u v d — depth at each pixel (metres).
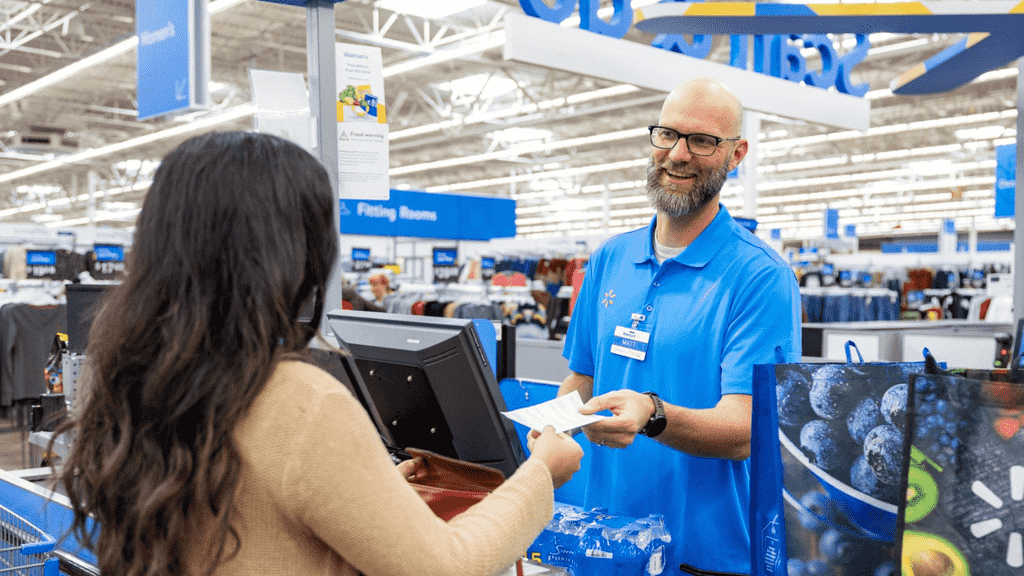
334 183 2.10
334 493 0.75
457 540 0.83
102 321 0.80
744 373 1.49
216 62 14.05
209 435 0.73
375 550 0.76
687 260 1.64
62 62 14.22
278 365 0.79
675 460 1.61
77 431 0.84
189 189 0.78
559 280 9.78
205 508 0.75
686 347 1.60
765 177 24.94
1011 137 18.64
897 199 27.97
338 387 0.80
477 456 1.15
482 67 13.67
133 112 16.56
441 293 9.20
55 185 24.34
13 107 16.45
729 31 3.81
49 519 1.59
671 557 1.43
